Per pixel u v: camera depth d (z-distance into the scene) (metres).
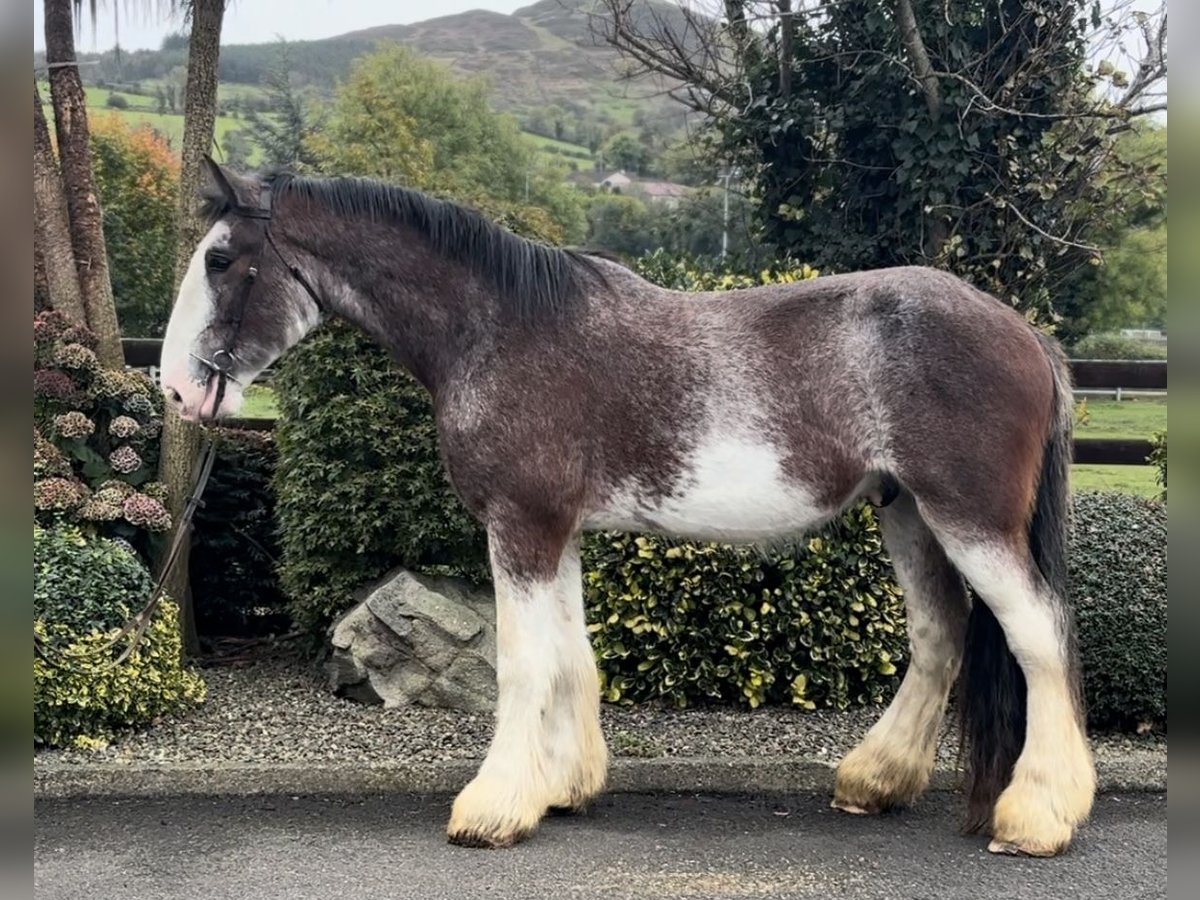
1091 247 5.43
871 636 4.21
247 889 2.73
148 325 12.28
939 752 3.78
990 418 2.79
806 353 2.91
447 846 3.02
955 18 5.55
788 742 3.82
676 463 2.93
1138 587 3.94
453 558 4.48
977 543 2.80
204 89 4.78
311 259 3.08
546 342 2.99
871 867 2.87
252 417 5.99
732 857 2.94
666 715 4.15
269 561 5.29
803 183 6.12
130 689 3.83
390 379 4.42
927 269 3.01
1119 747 3.85
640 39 6.59
